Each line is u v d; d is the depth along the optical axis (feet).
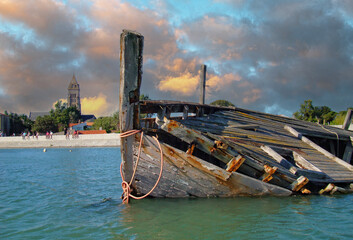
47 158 113.91
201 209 29.01
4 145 227.81
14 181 55.57
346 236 22.47
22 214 30.66
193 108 40.60
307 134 49.73
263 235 22.66
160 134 33.81
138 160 29.89
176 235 22.75
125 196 31.94
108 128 280.72
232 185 31.35
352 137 52.49
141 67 29.66
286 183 33.45
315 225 24.98
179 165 29.84
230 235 22.68
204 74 53.88
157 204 30.78
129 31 28.73
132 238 22.43
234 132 37.86
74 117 411.95
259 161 31.68
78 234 23.81
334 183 38.47
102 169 73.36
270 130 44.73
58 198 38.68
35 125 325.62
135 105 29.40
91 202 35.37
